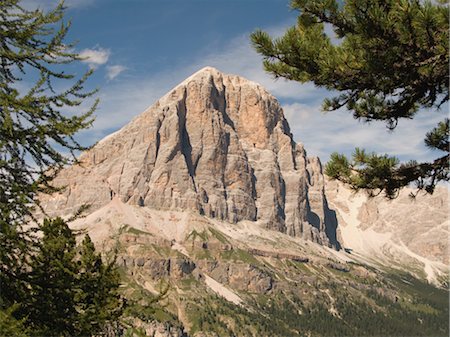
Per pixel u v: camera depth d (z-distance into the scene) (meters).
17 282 19.59
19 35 18.83
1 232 17.42
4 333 16.36
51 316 19.88
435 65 20.53
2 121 18.45
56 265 19.81
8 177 18.52
